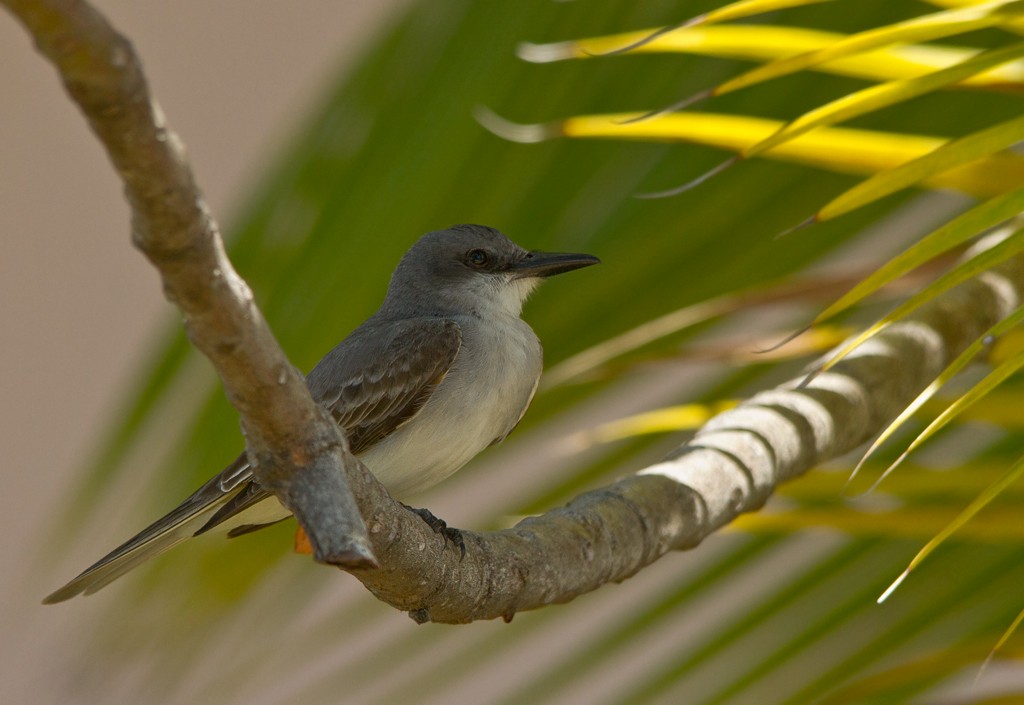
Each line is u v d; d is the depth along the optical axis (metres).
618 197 8.71
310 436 5.05
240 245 8.48
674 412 8.24
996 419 7.98
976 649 7.54
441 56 8.60
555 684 8.74
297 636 8.88
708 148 8.66
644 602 8.74
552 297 9.07
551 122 8.60
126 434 8.24
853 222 8.84
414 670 9.09
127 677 8.48
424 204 8.50
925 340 8.02
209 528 8.43
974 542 8.37
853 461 9.19
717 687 8.34
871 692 7.68
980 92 8.84
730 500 7.27
